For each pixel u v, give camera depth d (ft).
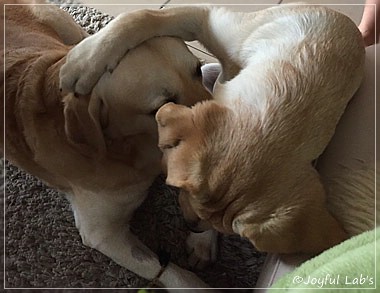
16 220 3.79
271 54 2.79
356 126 2.66
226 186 2.46
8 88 3.30
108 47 2.90
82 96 3.00
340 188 2.56
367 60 2.87
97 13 4.64
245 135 2.49
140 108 2.98
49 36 3.59
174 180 2.52
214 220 2.56
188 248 3.62
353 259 2.21
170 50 3.00
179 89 2.93
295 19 2.90
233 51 3.08
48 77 3.18
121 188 3.30
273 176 2.45
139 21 2.96
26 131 3.26
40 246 3.70
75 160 3.22
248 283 3.53
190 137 2.55
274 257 2.64
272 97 2.56
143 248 3.48
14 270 3.63
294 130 2.49
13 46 3.41
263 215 2.43
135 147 3.22
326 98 2.58
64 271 3.61
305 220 2.43
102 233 3.42
